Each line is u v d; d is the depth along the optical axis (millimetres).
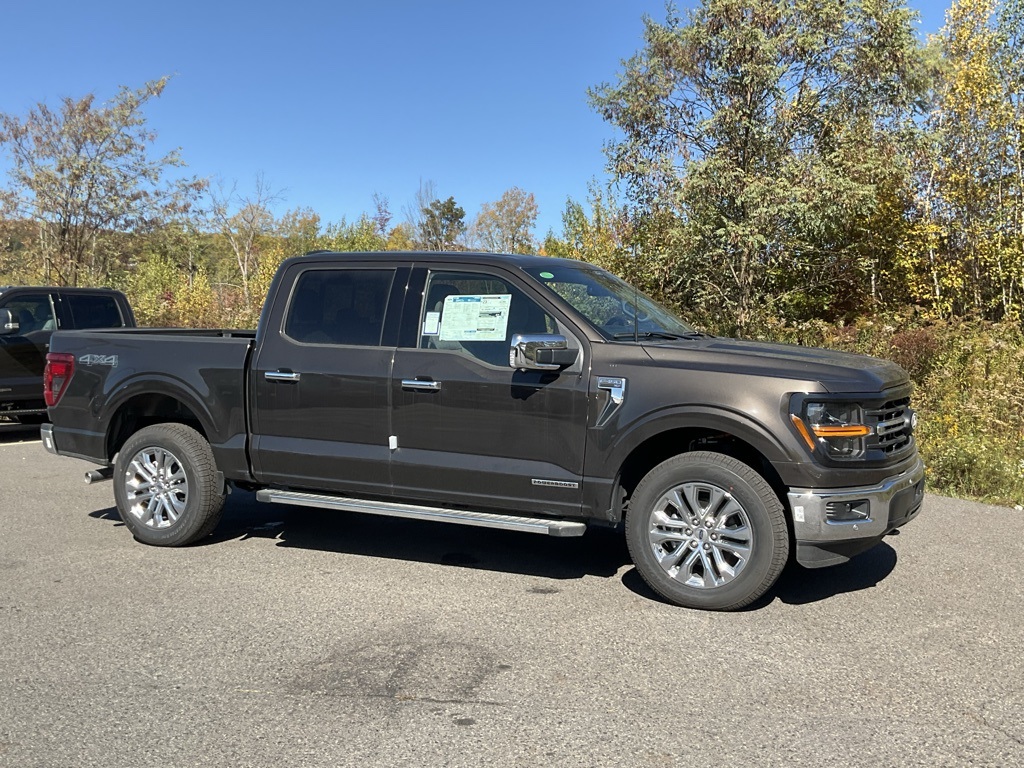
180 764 3100
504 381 5094
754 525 4586
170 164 22594
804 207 13000
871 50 13508
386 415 5398
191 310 19516
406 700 3625
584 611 4750
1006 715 3486
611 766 3074
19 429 12141
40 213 21297
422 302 5461
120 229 22406
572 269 5734
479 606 4840
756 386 4605
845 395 4539
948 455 8164
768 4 13562
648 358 4867
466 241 42938
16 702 3611
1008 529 6539
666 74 14398
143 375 6090
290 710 3531
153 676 3877
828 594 5031
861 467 4555
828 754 3164
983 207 14969
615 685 3773
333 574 5445
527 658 4082
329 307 5723
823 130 14211
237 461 5836
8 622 4562
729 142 14211
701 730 3350
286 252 27578
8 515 7020
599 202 16688
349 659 4074
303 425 5645
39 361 10977
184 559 5766
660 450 5176
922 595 5004
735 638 4336
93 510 7215
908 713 3500
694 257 14492
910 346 11445
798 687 3752
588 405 4914
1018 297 14758
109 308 11867
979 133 14648
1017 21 14375
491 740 3270
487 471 5148
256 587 5176
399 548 6078
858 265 15477
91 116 21297
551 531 4938
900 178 14523
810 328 13938
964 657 4090
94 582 5262
